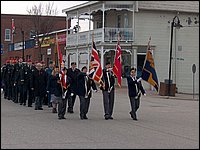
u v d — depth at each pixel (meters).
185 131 14.05
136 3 39.62
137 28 40.25
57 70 18.73
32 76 20.50
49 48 50.84
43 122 15.68
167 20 41.50
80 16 45.62
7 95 26.97
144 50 40.53
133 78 17.06
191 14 42.56
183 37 42.31
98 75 16.95
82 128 14.25
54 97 18.72
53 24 60.47
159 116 18.92
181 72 42.31
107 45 39.31
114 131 13.70
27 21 68.06
